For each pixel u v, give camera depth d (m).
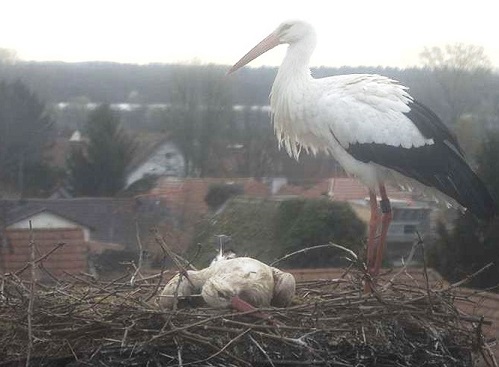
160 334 4.91
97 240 11.56
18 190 14.17
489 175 13.82
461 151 7.27
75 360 5.12
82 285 6.29
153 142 14.96
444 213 13.31
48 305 5.38
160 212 12.16
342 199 11.55
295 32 7.21
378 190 7.05
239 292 5.50
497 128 14.15
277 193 12.64
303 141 7.35
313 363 5.07
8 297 5.49
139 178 14.69
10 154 14.42
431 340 5.37
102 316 5.20
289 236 11.07
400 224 12.55
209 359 4.95
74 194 14.48
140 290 6.05
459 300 6.58
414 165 6.95
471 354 5.63
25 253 10.59
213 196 12.70
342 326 5.26
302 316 5.27
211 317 5.05
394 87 7.13
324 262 10.90
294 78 7.13
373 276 6.10
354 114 6.90
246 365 4.94
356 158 6.97
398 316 5.36
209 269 5.79
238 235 11.14
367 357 5.23
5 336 5.19
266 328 5.04
